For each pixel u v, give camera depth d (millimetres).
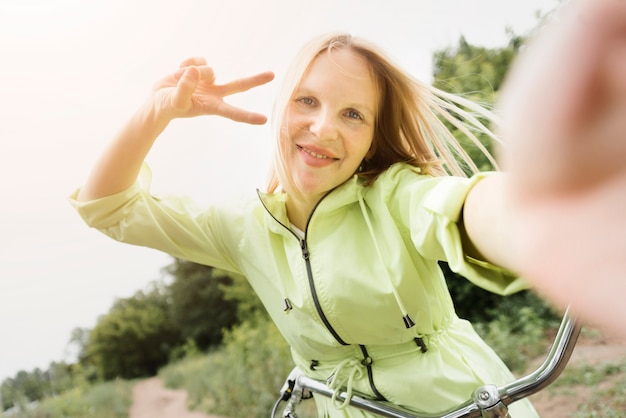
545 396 4355
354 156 1254
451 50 5484
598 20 227
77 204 1545
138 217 1541
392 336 1333
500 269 683
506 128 249
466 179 778
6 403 9977
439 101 1329
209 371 7992
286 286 1397
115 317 12039
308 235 1333
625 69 222
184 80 1285
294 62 1263
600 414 3924
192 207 1585
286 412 1507
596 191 227
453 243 714
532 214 237
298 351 1507
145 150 1495
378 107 1292
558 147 230
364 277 1252
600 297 219
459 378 1349
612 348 4734
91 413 9148
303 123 1246
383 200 1225
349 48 1241
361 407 1361
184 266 12195
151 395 9297
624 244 218
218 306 11836
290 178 1314
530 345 5297
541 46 241
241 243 1483
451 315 1481
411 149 1356
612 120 224
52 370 11031
